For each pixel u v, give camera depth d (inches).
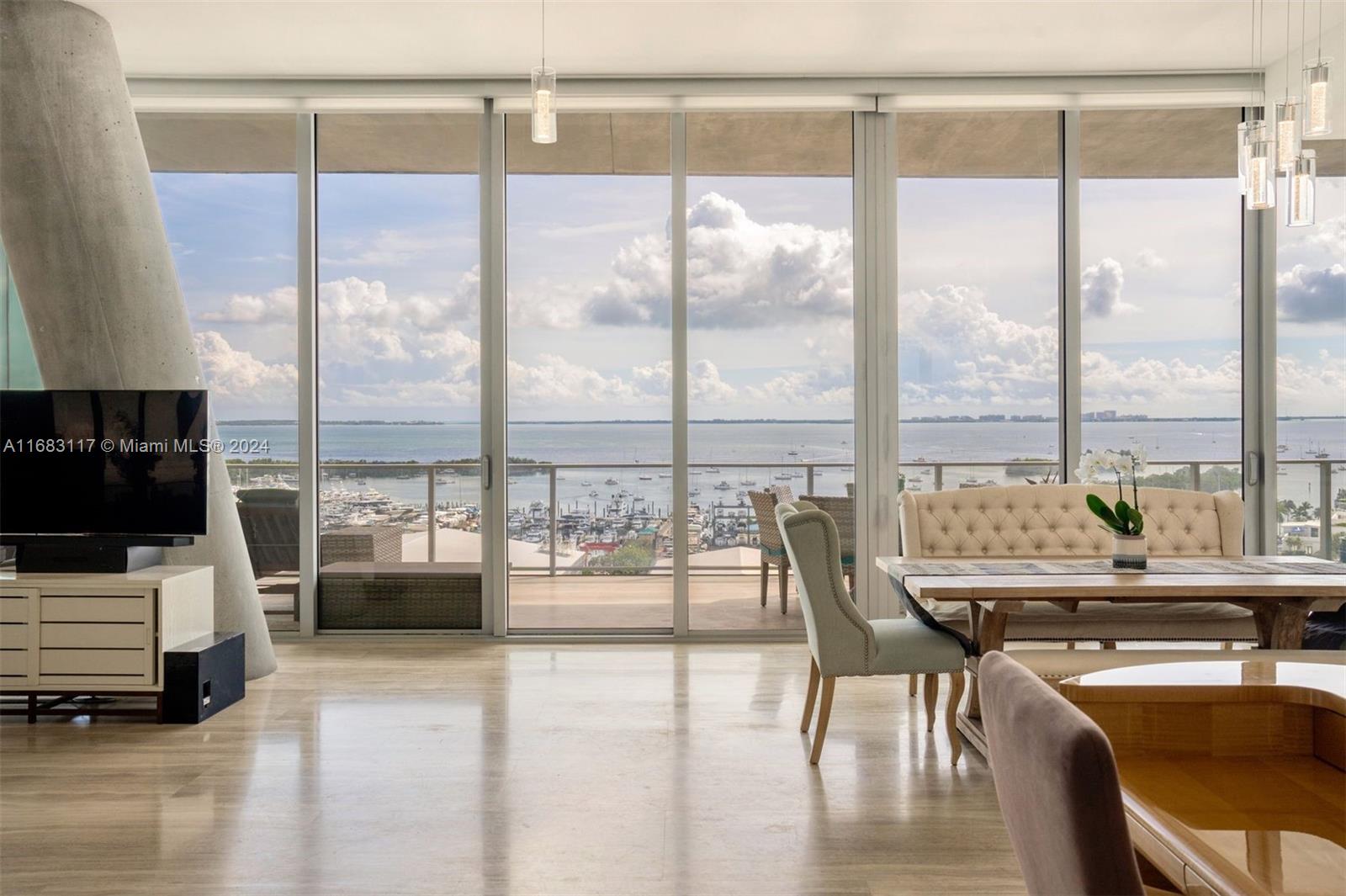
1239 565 152.6
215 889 97.4
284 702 166.7
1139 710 64.9
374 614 218.8
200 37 191.2
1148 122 215.8
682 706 162.9
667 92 211.6
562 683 178.1
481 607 218.4
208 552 179.5
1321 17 182.7
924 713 159.0
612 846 107.5
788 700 166.6
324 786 126.1
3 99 167.5
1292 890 43.4
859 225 215.3
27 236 170.1
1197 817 53.4
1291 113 134.6
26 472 168.1
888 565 156.7
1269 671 68.8
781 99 213.0
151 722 155.6
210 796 122.9
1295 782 59.3
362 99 213.2
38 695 166.7
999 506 189.2
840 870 102.0
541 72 141.3
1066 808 40.8
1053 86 211.3
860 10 179.3
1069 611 147.0
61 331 172.4
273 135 216.5
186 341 183.3
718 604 217.3
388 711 160.4
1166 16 181.9
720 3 176.2
